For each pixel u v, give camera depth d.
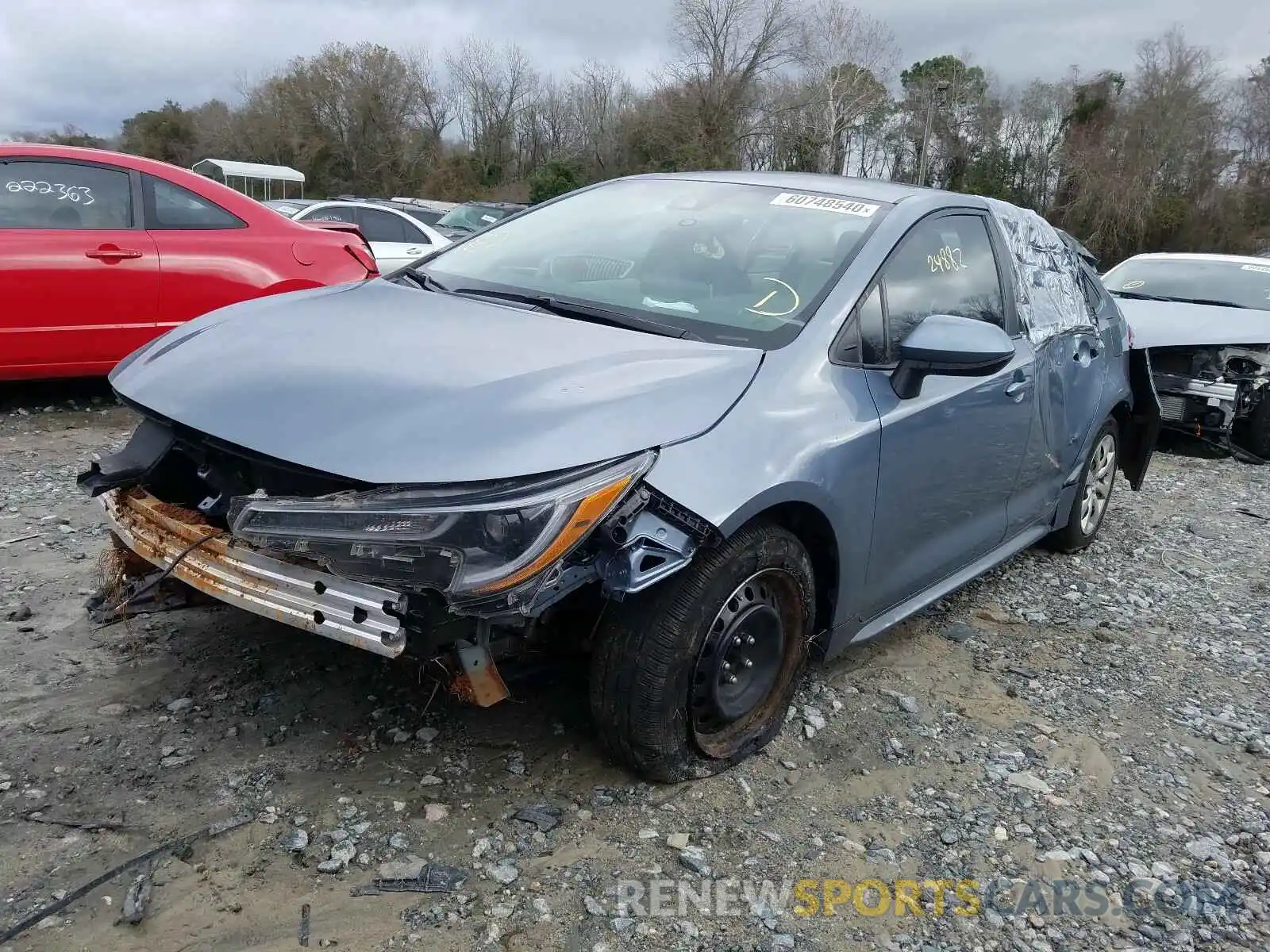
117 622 3.41
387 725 3.05
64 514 4.67
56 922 2.21
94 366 6.32
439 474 2.35
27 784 2.66
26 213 6.08
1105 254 51.34
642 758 2.78
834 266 3.37
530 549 2.32
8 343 5.98
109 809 2.59
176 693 3.14
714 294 3.33
